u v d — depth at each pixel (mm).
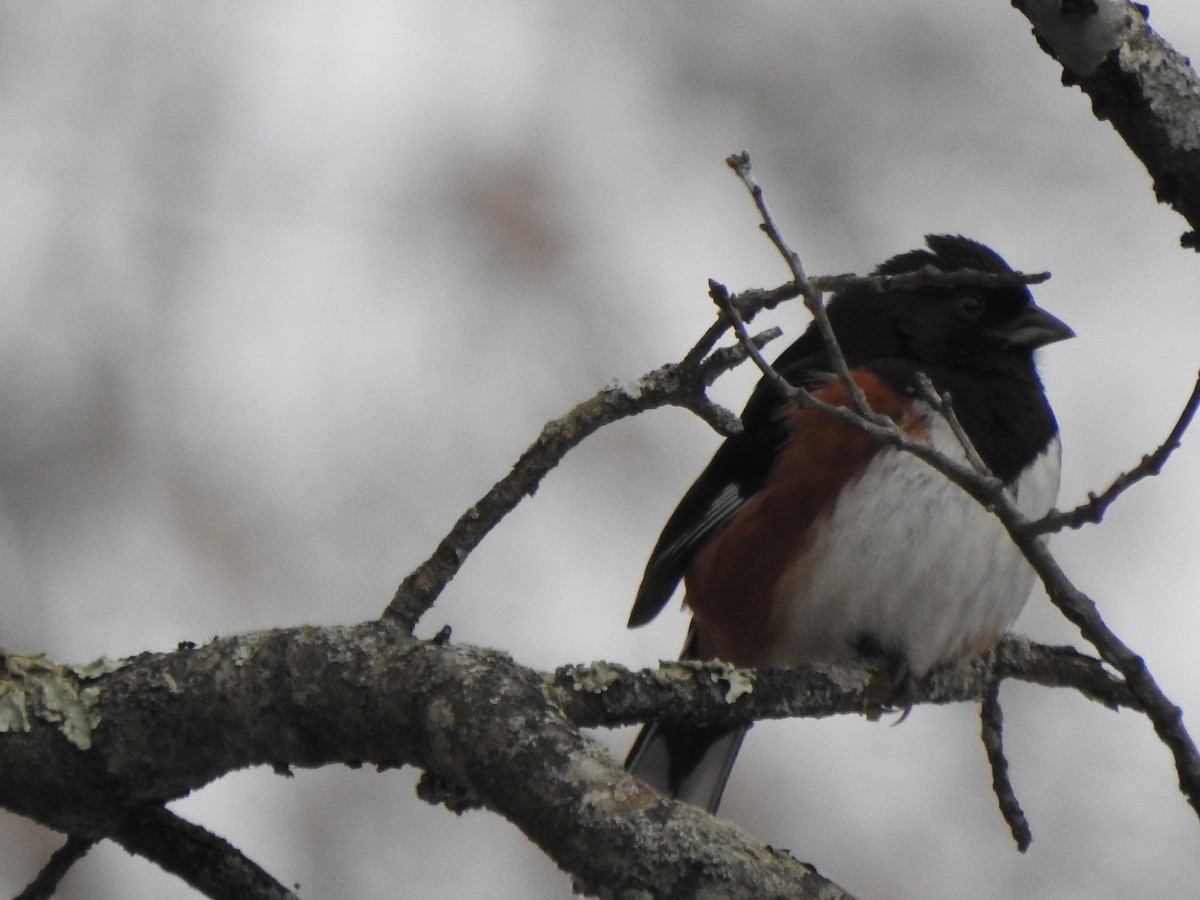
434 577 5145
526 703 4398
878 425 4742
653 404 5426
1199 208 5102
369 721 4645
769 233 4945
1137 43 5094
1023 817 6355
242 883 5129
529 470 5254
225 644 4992
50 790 4988
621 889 3889
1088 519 4387
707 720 5863
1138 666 4184
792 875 3850
